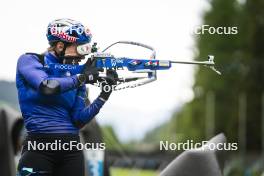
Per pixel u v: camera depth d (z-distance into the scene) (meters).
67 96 14.74
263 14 74.00
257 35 73.50
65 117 14.78
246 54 73.00
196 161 15.39
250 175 41.25
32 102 14.64
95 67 15.00
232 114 69.00
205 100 74.56
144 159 46.41
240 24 75.19
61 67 14.88
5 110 24.03
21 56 14.84
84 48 14.99
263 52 73.19
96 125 23.16
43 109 14.64
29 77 14.35
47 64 14.88
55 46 15.07
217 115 72.25
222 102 73.06
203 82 75.56
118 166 41.88
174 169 15.51
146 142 59.50
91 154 22.78
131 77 15.27
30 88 14.62
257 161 49.75
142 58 15.27
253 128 67.12
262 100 64.12
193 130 70.50
